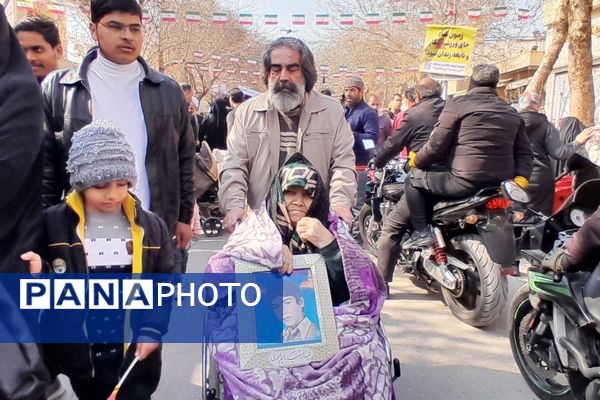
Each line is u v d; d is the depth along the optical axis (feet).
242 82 116.98
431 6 78.64
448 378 12.01
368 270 8.68
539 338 10.84
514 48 96.99
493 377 12.08
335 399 7.42
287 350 7.67
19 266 6.56
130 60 9.55
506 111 13.98
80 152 7.34
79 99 9.30
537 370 11.34
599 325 8.96
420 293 17.60
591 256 9.26
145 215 8.04
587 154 18.21
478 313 14.16
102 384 8.15
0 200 6.24
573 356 9.51
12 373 6.16
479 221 13.88
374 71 92.27
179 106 10.09
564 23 30.50
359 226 22.17
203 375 8.17
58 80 9.52
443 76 38.99
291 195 8.89
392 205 19.31
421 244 15.33
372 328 8.28
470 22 72.08
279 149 10.90
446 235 15.29
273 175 10.90
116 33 9.34
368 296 8.43
